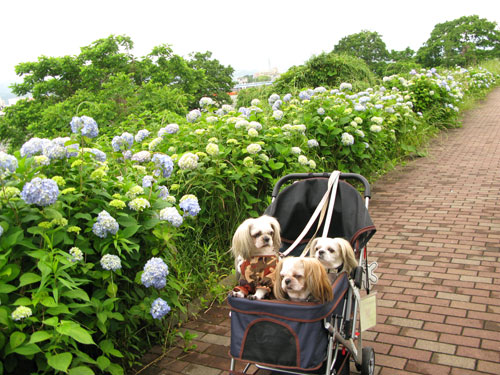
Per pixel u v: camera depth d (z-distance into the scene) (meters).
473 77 24.06
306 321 2.64
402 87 14.87
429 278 5.08
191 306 4.80
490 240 5.99
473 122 16.27
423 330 4.07
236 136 6.51
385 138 9.45
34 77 25.69
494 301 4.46
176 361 3.93
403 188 8.88
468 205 7.50
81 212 3.63
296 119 8.12
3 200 3.20
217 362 3.87
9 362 3.01
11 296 3.10
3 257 2.86
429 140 13.35
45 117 18.95
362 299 3.32
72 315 3.24
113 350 3.42
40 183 3.11
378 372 3.53
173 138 6.46
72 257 3.10
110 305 3.39
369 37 57.38
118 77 18.39
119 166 5.01
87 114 17.06
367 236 3.58
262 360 2.73
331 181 3.96
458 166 10.22
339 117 8.47
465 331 3.99
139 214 3.95
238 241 3.21
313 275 2.70
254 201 5.95
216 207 5.83
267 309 2.73
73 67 25.06
